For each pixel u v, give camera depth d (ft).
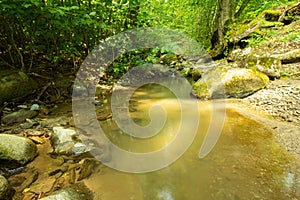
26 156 7.25
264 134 9.31
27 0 10.19
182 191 6.22
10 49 13.56
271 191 6.04
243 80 14.48
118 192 6.18
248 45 23.52
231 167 7.20
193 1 31.73
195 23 34.65
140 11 17.80
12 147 7.14
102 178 6.74
